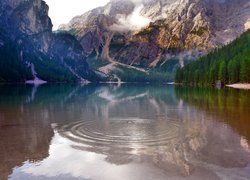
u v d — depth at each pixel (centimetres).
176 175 1410
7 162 1608
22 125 2734
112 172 1458
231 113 3619
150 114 3556
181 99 5944
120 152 1791
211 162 1597
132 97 6712
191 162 1602
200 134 2319
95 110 3962
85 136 2252
